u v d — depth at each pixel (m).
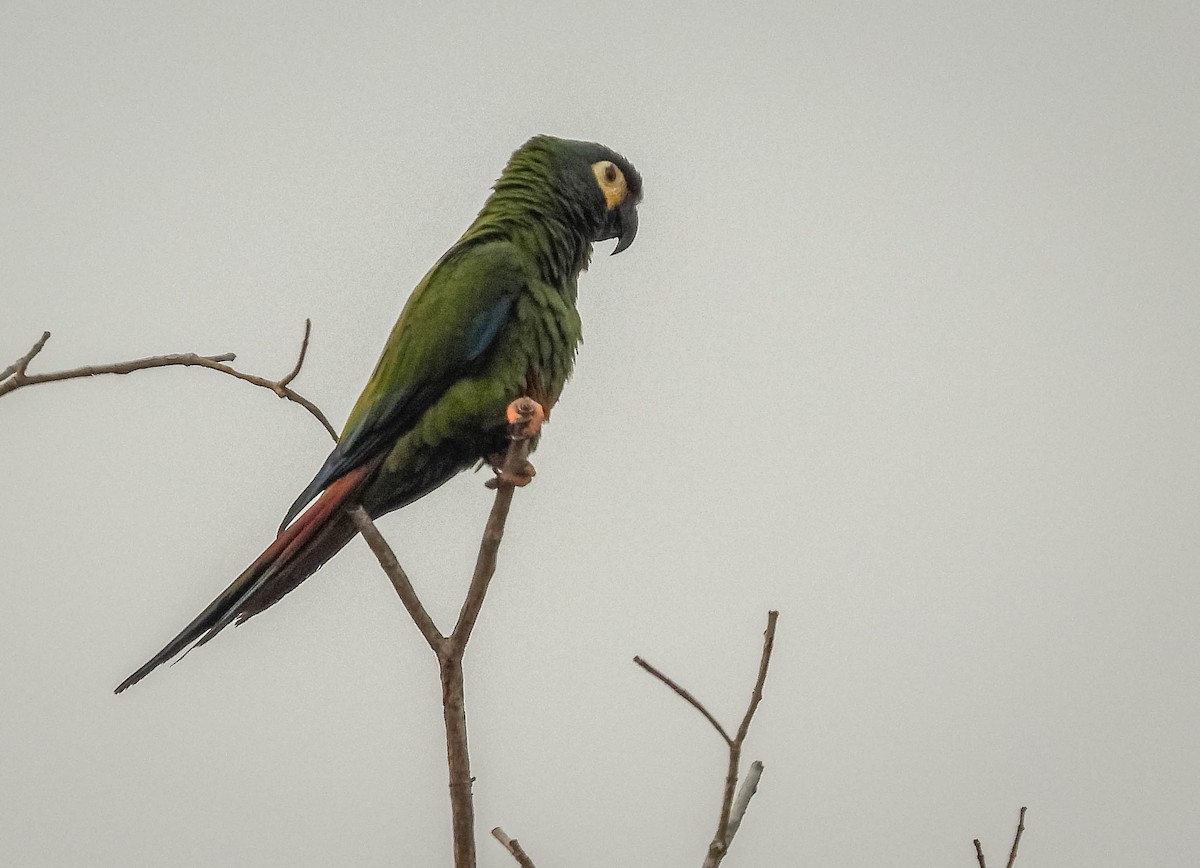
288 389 8.34
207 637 8.78
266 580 9.05
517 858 6.05
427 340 10.16
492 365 10.30
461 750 6.25
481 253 10.60
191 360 8.09
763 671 5.92
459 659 6.39
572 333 10.87
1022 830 6.56
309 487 10.05
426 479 10.50
